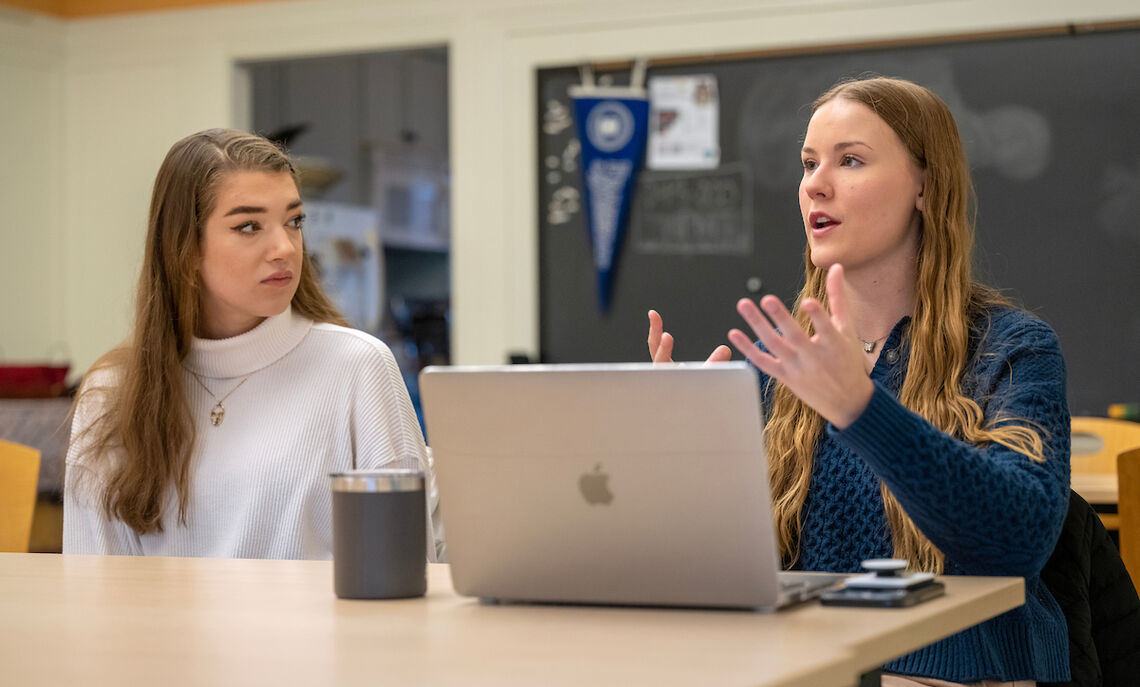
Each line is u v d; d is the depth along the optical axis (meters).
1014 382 1.50
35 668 0.95
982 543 1.27
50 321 5.80
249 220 2.02
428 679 0.89
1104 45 4.38
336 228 6.02
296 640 1.04
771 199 4.72
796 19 4.66
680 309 4.83
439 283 6.95
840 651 0.95
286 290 2.04
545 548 1.18
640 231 4.88
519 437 1.17
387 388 2.09
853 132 1.66
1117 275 4.38
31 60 5.66
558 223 4.99
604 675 0.89
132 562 1.56
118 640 1.05
